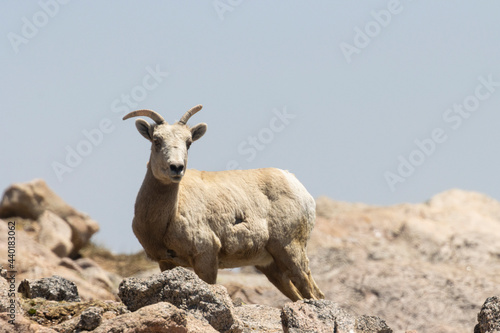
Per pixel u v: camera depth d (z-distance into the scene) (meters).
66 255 78.81
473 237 90.19
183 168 34.62
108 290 65.38
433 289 76.50
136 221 36.28
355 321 28.45
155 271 79.19
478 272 82.69
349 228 93.56
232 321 27.92
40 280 32.97
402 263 82.75
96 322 26.50
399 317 72.88
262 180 39.72
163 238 35.81
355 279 78.38
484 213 100.50
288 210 39.44
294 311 28.03
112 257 84.50
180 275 28.33
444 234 91.44
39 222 81.75
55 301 31.62
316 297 40.25
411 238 90.50
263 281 76.56
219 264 38.47
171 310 25.42
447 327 69.81
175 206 35.50
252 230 38.03
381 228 93.44
